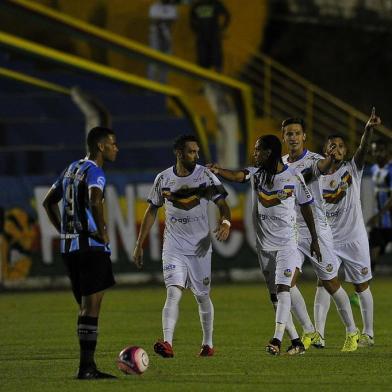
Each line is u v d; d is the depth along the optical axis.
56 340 44.72
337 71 121.75
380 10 120.69
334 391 29.44
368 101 121.69
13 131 96.69
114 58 106.38
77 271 32.66
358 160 40.84
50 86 87.06
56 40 104.44
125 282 79.50
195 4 100.56
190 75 91.50
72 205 32.16
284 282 37.38
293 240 37.78
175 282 37.34
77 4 105.94
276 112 110.88
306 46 121.88
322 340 40.44
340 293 39.22
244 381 31.42
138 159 97.25
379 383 30.98
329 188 40.84
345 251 41.28
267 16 115.25
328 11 119.94
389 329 47.88
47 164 94.94
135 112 101.94
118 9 107.62
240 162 98.56
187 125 99.75
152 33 102.94
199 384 30.83
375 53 123.12
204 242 37.72
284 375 32.78
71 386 30.70
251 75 112.50
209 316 38.19
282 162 37.66
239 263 81.56
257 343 42.84
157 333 47.56
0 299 69.00
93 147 32.78
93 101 87.12
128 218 79.56
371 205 81.38
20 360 37.72
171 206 37.56
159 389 29.86
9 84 100.25
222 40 106.06
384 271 84.25
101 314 57.34
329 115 111.69
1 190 76.56
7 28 102.44
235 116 94.94
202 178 37.53
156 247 80.44
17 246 76.75
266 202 37.59
